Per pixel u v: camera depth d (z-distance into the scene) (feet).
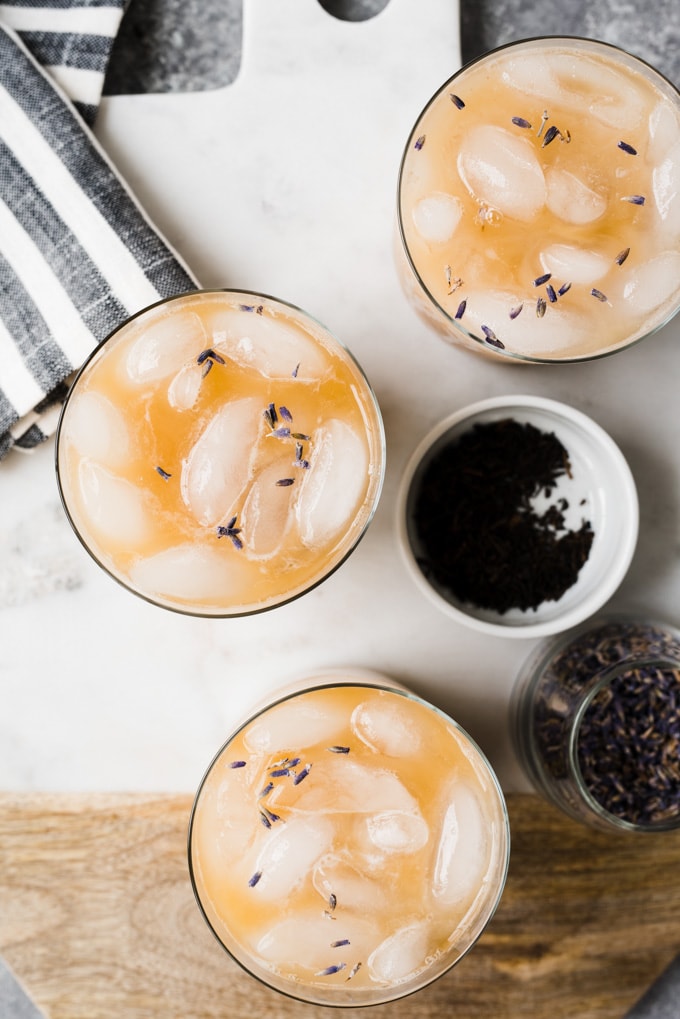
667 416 1.44
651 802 1.38
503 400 1.35
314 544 1.25
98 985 1.43
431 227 1.27
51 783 1.43
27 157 1.34
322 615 1.43
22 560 1.41
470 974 1.45
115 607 1.42
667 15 1.48
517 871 1.45
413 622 1.44
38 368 1.35
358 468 1.25
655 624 1.43
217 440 1.22
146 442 1.24
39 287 1.34
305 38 1.39
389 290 1.42
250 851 1.27
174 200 1.40
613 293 1.28
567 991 1.45
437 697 1.45
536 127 1.27
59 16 1.37
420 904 1.28
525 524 1.42
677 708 1.38
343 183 1.40
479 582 1.41
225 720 1.44
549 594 1.42
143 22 1.47
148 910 1.43
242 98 1.39
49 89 1.34
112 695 1.43
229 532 1.23
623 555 1.35
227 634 1.43
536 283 1.27
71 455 1.25
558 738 1.36
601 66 1.29
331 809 1.28
